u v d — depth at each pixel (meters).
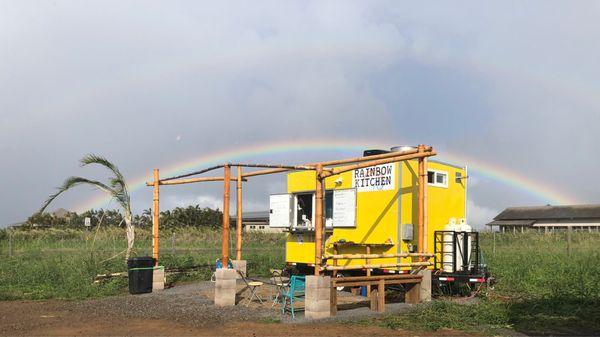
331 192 14.80
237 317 9.94
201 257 22.03
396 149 13.45
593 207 59.59
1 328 8.91
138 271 13.54
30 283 14.78
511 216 63.09
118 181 16.62
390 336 8.35
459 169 14.69
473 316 9.96
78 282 14.54
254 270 18.91
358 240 13.88
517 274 15.37
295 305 11.47
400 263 11.63
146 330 8.75
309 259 15.47
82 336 8.23
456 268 13.13
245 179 15.43
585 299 11.42
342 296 13.10
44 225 42.34
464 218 14.62
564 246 26.19
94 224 46.22
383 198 13.36
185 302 11.88
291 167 10.70
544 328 9.12
